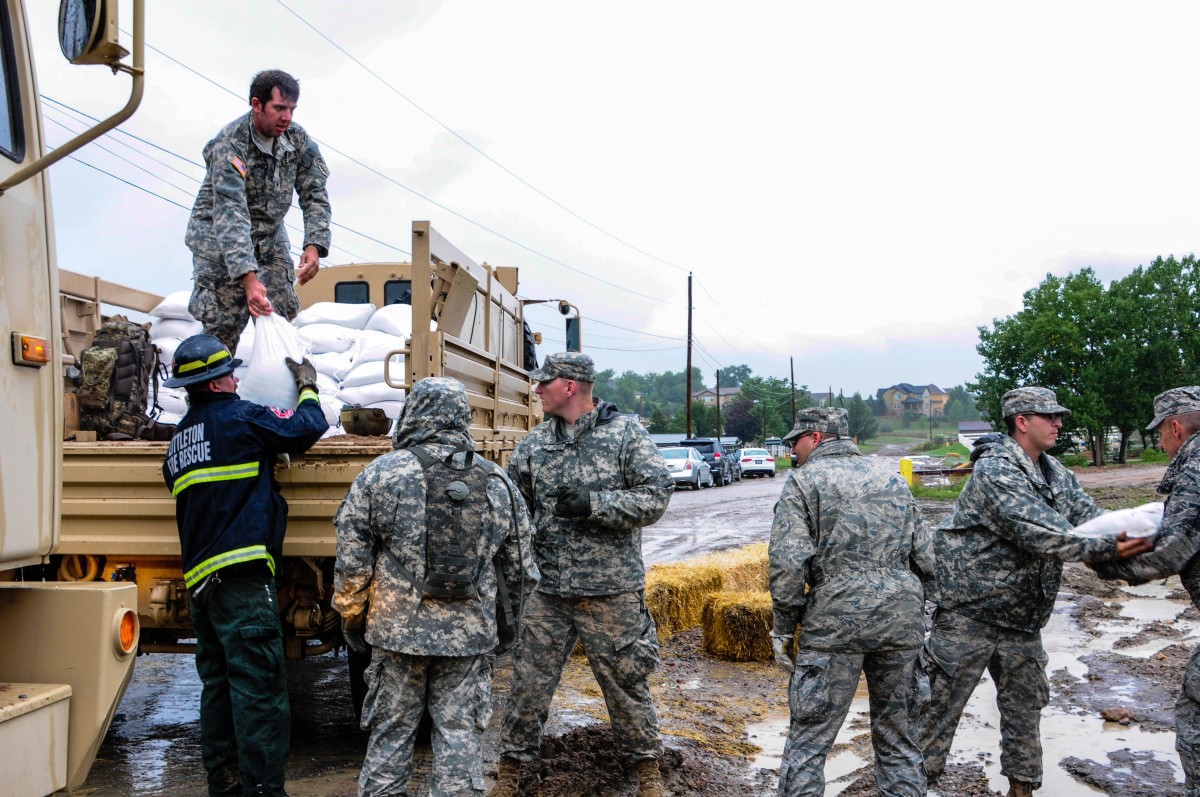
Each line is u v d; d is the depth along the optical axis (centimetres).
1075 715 575
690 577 834
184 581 412
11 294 268
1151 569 372
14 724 252
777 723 576
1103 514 383
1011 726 423
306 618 442
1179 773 475
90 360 496
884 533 378
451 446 366
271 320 428
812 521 382
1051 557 389
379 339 630
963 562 418
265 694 364
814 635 378
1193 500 372
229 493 366
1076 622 854
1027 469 407
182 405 611
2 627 283
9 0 274
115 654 284
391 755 349
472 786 343
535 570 380
